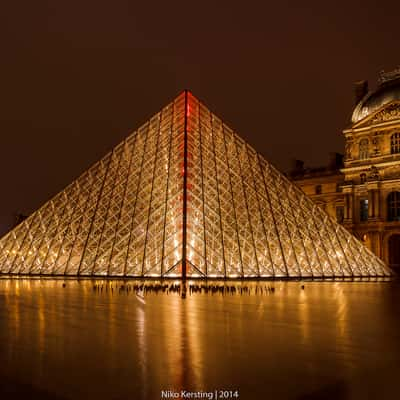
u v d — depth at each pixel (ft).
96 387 43.78
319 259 228.02
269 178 247.91
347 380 46.34
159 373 48.32
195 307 105.81
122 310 99.40
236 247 210.18
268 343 63.05
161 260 202.08
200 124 253.03
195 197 218.38
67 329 73.92
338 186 364.17
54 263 228.22
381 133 329.93
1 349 59.36
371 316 92.58
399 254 328.49
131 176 240.53
